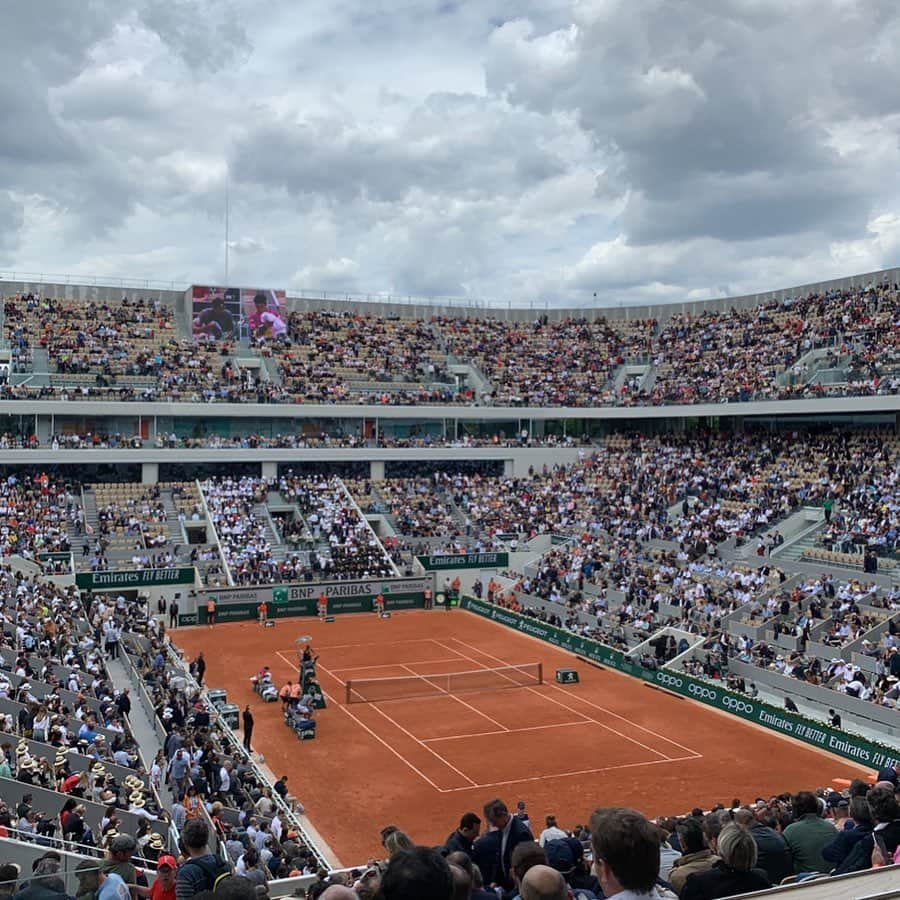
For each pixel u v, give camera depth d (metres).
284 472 86.75
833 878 6.74
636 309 109.12
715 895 8.07
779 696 50.06
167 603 70.81
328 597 74.69
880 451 71.50
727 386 86.19
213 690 49.06
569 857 12.28
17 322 87.56
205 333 94.19
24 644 45.00
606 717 48.19
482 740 44.38
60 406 78.31
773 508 72.12
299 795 37.25
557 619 67.44
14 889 11.44
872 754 40.25
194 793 30.25
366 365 97.00
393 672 57.28
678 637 58.25
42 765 29.61
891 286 84.50
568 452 94.56
